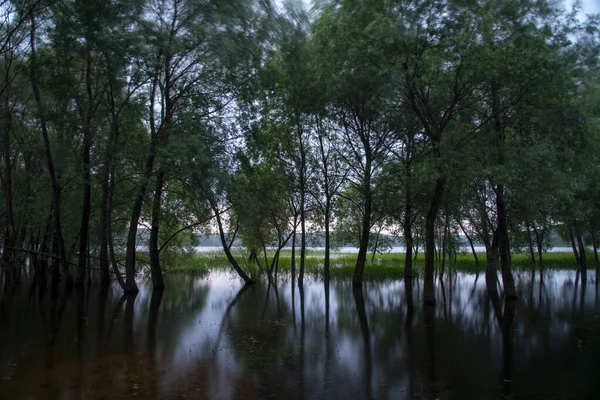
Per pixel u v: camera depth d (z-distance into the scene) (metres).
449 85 17.72
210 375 9.57
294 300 21.94
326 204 29.23
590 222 30.72
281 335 13.76
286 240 31.80
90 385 8.78
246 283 29.45
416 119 21.80
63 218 27.66
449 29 15.95
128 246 23.50
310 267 38.16
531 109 17.34
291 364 10.52
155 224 24.81
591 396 8.47
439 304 20.52
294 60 24.08
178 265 38.38
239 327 14.95
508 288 21.39
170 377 9.38
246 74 22.47
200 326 14.98
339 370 10.07
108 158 20.28
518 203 20.34
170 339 12.95
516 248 28.41
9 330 13.94
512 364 10.59
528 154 16.25
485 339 13.26
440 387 8.95
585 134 17.27
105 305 19.36
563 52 15.98
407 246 26.58
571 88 16.47
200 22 20.42
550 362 10.78
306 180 29.64
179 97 22.25
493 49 15.69
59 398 8.03
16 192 26.67
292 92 25.77
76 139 21.78
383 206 26.08
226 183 20.20
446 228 30.12
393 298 22.67
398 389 8.80
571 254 58.88
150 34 18.91
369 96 19.52
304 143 29.45
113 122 20.48
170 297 22.47
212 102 22.22
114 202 26.92
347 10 17.25
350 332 14.27
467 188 20.25
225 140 22.52
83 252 25.22
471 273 37.66
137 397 8.15
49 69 19.53
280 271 36.53
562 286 27.89
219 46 20.08
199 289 26.33
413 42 16.11
